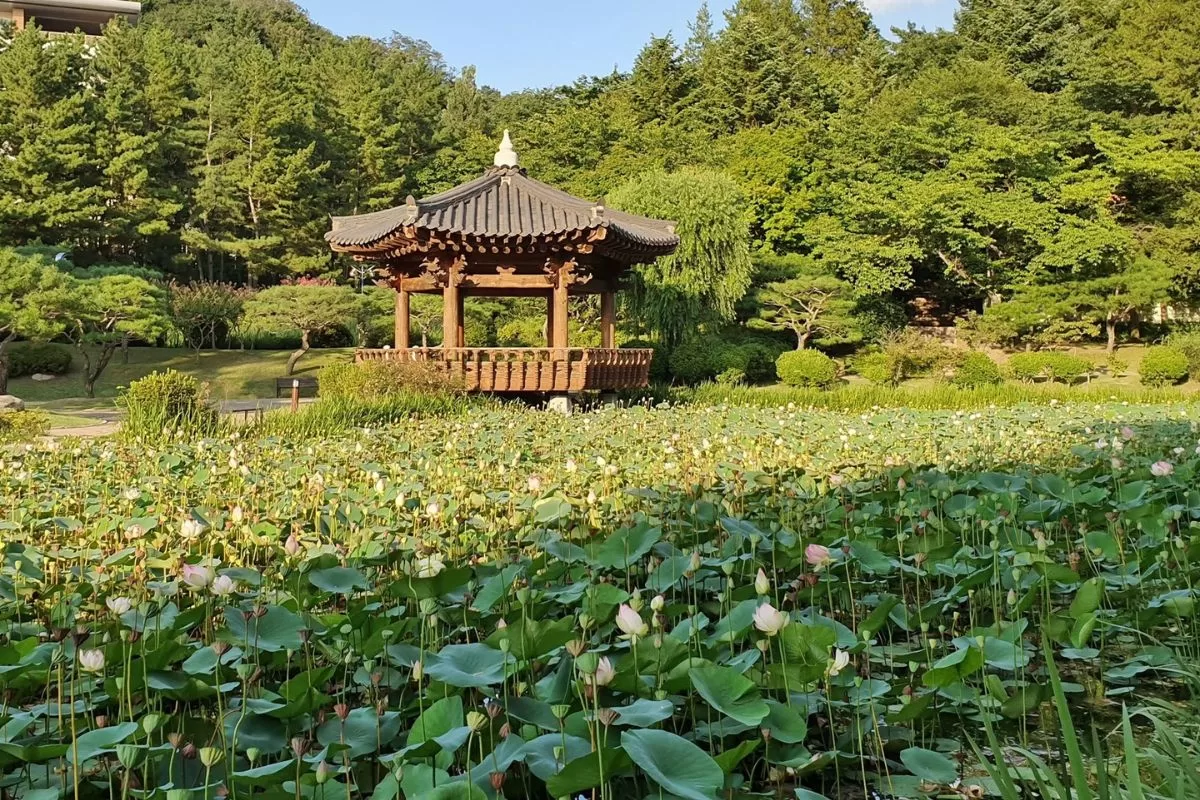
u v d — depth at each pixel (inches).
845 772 103.0
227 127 1400.1
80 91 1173.1
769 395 833.5
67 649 108.2
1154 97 1237.1
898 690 112.9
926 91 1347.2
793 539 171.2
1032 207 1113.4
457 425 443.2
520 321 1163.9
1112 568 169.5
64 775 88.4
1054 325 1073.5
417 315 1144.2
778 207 1266.0
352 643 121.2
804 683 102.2
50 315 837.8
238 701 111.0
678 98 1620.3
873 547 153.0
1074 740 69.6
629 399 784.3
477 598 128.7
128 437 410.6
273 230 1358.3
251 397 975.6
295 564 163.5
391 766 89.6
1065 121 1200.8
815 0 1931.6
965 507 194.1
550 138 1512.1
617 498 232.5
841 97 1526.8
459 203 673.6
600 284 735.1
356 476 294.0
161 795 77.4
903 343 1045.2
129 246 1267.2
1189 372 977.5
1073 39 1481.3
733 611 116.6
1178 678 128.4
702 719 104.8
